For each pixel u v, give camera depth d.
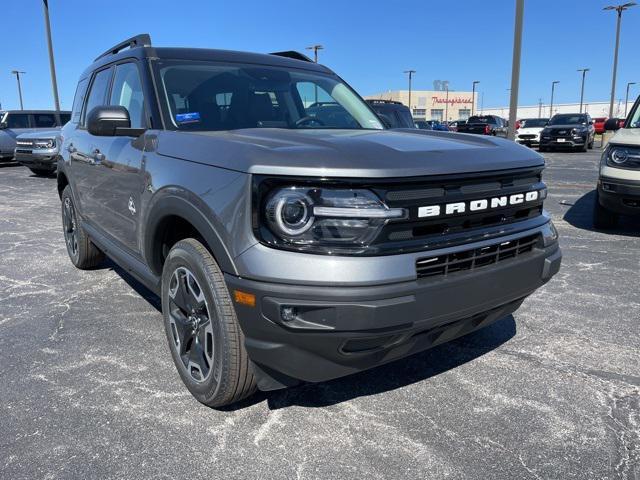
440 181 2.30
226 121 3.33
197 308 2.71
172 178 2.72
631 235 6.79
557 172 14.45
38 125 18.00
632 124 7.23
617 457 2.39
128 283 4.86
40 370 3.20
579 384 3.03
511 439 2.52
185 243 2.71
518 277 2.60
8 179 14.10
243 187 2.25
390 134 2.96
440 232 2.35
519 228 2.67
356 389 2.98
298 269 2.12
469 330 2.71
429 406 2.81
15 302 4.37
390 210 2.17
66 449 2.44
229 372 2.49
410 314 2.20
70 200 5.09
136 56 3.65
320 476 2.27
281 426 2.63
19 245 6.45
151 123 3.21
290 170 2.15
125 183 3.37
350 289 2.10
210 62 3.67
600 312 4.10
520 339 3.63
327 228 2.14
